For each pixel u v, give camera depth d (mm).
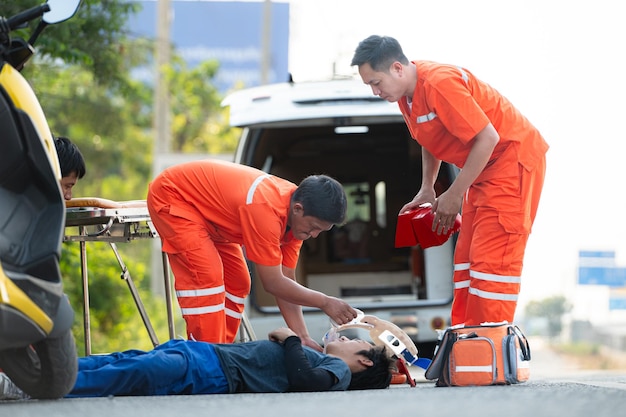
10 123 8156
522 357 11008
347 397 8703
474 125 11227
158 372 9484
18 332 7762
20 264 7996
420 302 16656
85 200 11031
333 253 19875
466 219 12031
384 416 6992
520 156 11586
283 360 10195
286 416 7070
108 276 25906
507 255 11578
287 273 11656
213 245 11344
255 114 16703
